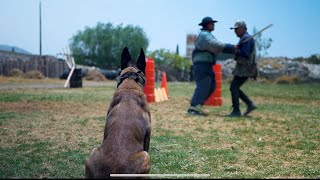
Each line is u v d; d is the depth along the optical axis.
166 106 13.57
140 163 3.54
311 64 36.94
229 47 10.68
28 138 7.26
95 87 25.16
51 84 29.47
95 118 9.83
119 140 3.71
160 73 48.91
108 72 45.19
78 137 7.46
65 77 40.31
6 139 7.14
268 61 38.72
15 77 37.66
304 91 22.97
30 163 5.57
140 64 5.56
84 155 6.06
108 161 3.51
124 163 3.51
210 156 6.20
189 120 10.02
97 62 59.72
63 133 7.81
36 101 13.70
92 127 8.54
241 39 10.65
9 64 39.28
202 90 11.19
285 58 39.88
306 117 10.87
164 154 6.25
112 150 3.61
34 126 8.50
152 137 7.59
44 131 7.98
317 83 33.72
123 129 3.84
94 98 15.53
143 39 61.47
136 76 4.73
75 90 21.17
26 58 42.56
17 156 5.93
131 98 4.34
